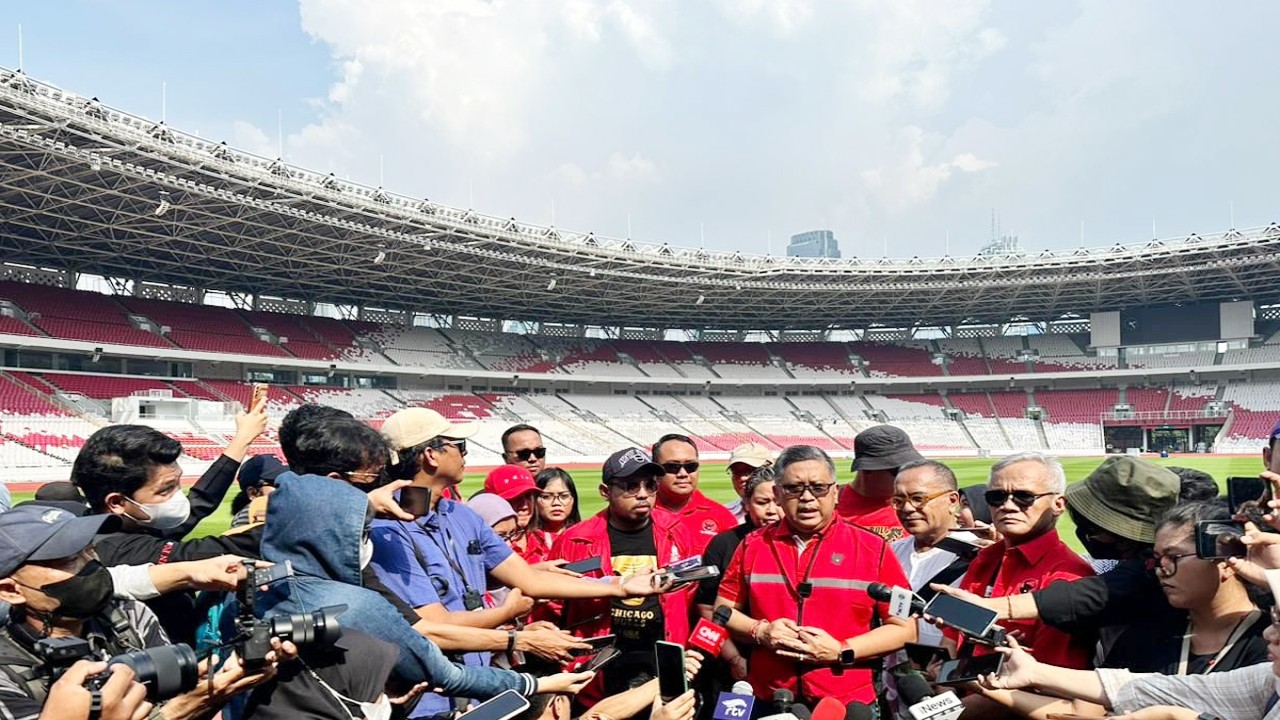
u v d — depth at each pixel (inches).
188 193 1298.0
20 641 115.7
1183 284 2233.0
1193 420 2384.4
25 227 1472.7
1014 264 2151.8
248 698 116.2
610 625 199.9
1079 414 2556.6
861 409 2699.3
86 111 1074.7
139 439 172.6
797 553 183.0
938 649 186.2
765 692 179.6
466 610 175.0
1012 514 178.2
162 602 168.7
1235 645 141.5
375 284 2032.5
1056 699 153.6
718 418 2578.7
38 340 1614.2
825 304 2479.1
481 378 2395.4
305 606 122.2
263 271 1862.7
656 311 2511.1
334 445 149.8
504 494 262.8
